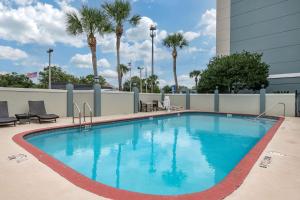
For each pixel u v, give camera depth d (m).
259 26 22.58
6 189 3.12
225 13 25.77
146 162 5.64
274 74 21.48
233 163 5.57
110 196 2.89
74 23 17.31
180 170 5.03
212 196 2.89
